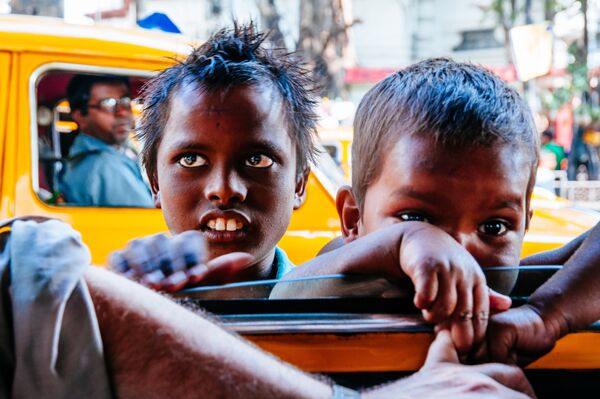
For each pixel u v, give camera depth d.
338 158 5.21
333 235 3.14
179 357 0.98
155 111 1.74
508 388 1.07
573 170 14.41
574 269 1.23
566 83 15.08
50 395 0.94
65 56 3.23
